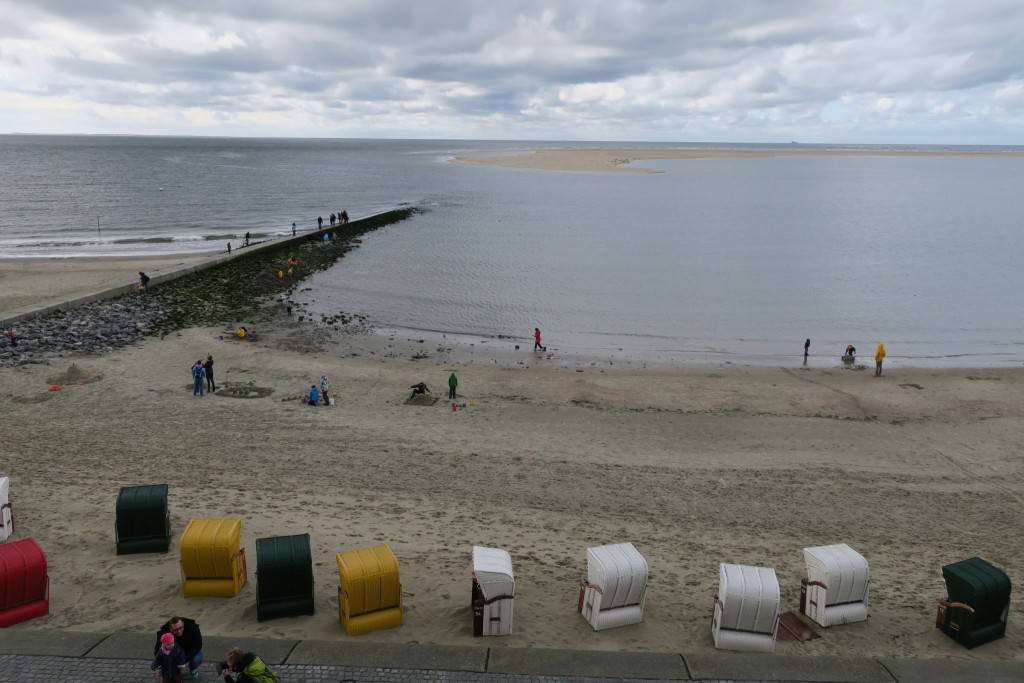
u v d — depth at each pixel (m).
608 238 76.94
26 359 31.55
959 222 93.19
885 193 133.25
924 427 27.61
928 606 13.85
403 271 58.50
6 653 10.57
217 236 74.44
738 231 83.19
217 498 17.72
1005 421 28.58
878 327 44.84
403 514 17.53
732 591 11.57
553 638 12.00
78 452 21.19
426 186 139.00
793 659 11.16
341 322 42.75
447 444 23.62
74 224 83.25
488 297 50.66
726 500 19.78
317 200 112.62
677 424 27.08
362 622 11.71
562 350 38.94
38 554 11.93
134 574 13.54
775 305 49.81
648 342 41.00
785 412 29.17
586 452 23.47
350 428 24.95
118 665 10.40
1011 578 15.65
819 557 12.90
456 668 10.61
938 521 18.98
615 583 12.16
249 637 11.32
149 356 33.69
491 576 11.72
